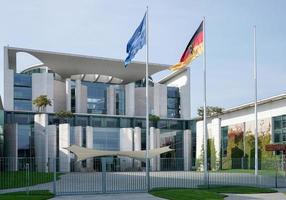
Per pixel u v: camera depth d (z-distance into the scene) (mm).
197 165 90312
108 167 83562
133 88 103250
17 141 84125
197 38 34906
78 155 41781
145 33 33125
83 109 101312
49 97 98375
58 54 99625
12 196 27281
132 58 34656
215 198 26328
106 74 109438
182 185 37062
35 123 85562
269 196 28203
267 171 63969
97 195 28891
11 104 94688
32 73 102688
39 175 52312
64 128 83125
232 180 43312
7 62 95312
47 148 83938
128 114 102625
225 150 97938
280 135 79625
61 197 27719
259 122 86125
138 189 32562
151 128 92812
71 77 110188
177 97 111188
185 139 97250
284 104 79125
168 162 59531
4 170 50406
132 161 84625
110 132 92125
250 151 87312
